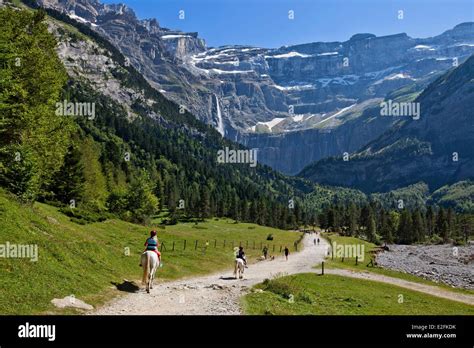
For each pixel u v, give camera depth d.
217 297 25.75
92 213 61.78
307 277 45.19
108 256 34.31
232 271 47.69
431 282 56.81
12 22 44.41
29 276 21.39
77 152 72.88
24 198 38.91
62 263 25.95
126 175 175.50
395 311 31.67
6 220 27.31
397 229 188.12
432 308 35.75
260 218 189.62
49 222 36.06
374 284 46.53
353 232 187.25
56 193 70.75
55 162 51.75
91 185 90.94
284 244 110.25
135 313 20.58
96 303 21.73
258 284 33.38
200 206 169.75
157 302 23.56
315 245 113.38
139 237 56.62
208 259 52.94
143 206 95.06
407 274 63.97
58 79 46.97
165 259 44.75
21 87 39.81
